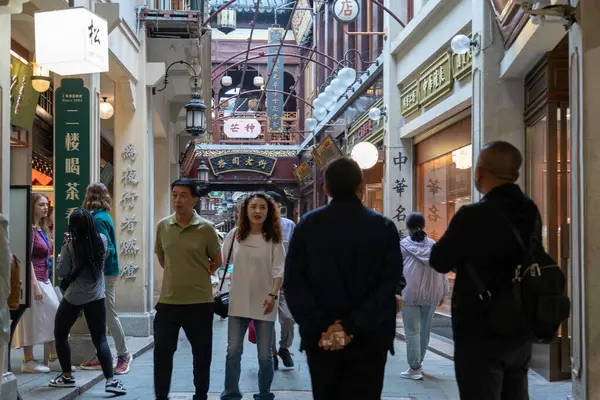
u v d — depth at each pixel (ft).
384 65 50.72
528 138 30.30
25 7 26.08
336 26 82.23
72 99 27.71
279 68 117.08
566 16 19.80
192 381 25.44
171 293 19.24
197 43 41.16
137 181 38.65
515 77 30.86
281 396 22.39
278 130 112.06
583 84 18.97
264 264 20.36
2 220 14.84
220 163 95.61
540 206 28.17
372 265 12.70
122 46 34.60
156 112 46.93
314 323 12.45
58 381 22.67
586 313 18.78
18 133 33.55
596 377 18.62
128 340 36.06
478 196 32.07
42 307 25.93
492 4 29.71
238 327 20.30
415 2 47.01
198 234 19.36
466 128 38.09
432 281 25.76
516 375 11.99
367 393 12.68
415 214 26.09
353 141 64.28
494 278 11.43
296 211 109.60
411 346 26.05
